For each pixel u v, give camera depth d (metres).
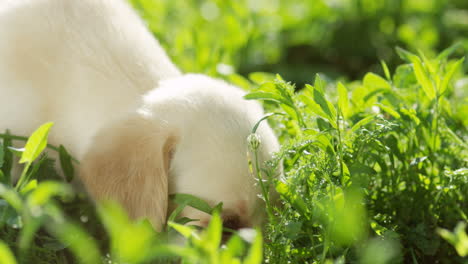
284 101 1.10
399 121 1.15
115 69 1.17
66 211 1.12
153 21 1.57
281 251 1.04
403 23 1.98
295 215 1.07
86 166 1.10
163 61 1.21
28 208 0.96
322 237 1.05
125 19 1.22
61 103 1.17
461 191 1.15
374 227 1.07
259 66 1.86
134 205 1.08
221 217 1.09
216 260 0.91
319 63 1.94
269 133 1.13
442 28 1.96
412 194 1.14
